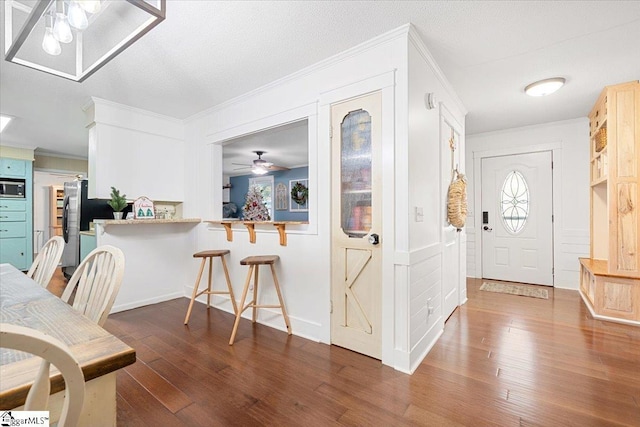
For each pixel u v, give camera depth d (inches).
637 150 112.0
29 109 136.2
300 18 74.3
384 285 83.0
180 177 153.3
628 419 59.4
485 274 190.2
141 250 135.0
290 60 94.8
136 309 130.0
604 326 108.4
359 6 70.1
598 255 145.6
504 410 62.4
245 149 231.8
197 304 137.9
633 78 110.7
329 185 94.8
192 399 66.7
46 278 68.3
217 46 86.3
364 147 88.8
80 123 157.4
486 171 189.0
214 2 67.7
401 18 75.0
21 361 26.6
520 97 128.7
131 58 92.2
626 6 70.5
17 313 39.4
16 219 206.7
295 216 315.0
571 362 82.0
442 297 106.3
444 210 112.2
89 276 55.3
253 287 117.5
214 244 136.9
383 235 83.6
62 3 53.5
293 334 103.1
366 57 86.5
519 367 79.6
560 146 165.8
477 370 78.3
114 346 29.8
